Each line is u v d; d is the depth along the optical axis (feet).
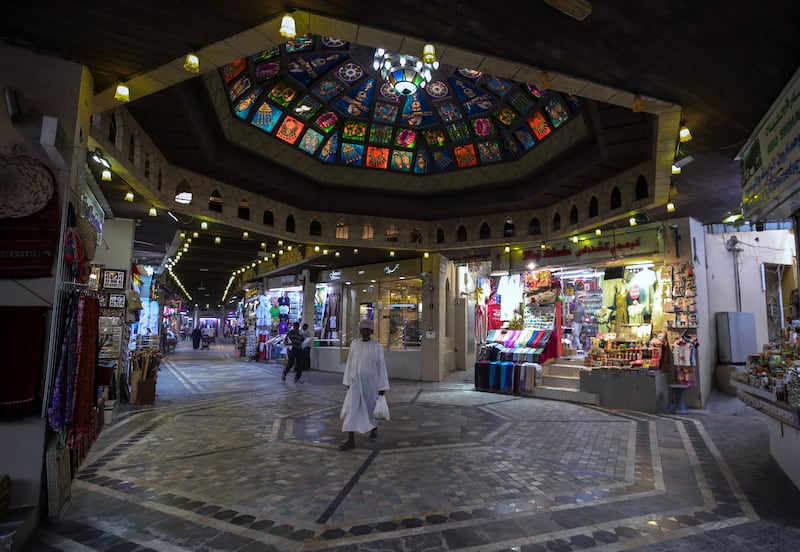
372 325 19.11
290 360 39.83
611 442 18.94
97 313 12.49
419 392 34.09
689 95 15.05
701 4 10.89
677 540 10.10
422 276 41.93
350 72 29.14
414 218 39.50
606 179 28.81
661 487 13.52
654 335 29.19
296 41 24.99
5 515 9.87
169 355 74.18
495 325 40.70
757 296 32.89
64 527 10.66
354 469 15.16
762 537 10.25
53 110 11.80
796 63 13.03
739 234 32.99
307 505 12.06
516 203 34.91
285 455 16.78
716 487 13.51
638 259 30.40
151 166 23.65
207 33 11.93
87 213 21.11
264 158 29.58
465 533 10.43
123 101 14.92
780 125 13.70
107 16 11.12
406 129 34.86
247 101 27.04
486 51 13.19
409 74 23.17
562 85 14.83
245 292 78.18
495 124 32.37
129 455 16.72
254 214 32.83
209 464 15.65
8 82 11.40
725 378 28.73
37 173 11.23
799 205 14.71
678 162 20.10
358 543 9.93
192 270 67.41
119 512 11.57
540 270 36.42
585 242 32.91
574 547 9.77
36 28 11.43
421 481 13.98
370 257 43.88
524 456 16.80
